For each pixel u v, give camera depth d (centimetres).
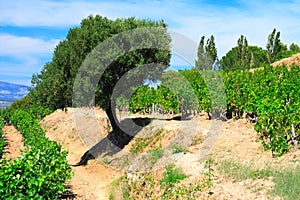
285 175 848
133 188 1208
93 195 1282
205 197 876
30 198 860
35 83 1877
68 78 1731
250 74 2078
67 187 1355
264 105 1292
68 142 2355
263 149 1180
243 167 977
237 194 828
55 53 1827
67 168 1191
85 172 1662
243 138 1408
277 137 1139
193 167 1121
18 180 837
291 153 1061
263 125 1182
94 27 1677
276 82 1680
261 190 816
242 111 1869
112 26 1662
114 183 1352
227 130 1617
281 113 1127
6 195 821
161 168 1232
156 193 1062
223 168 1017
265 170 923
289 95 1466
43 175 927
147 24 1764
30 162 944
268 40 5188
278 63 3356
